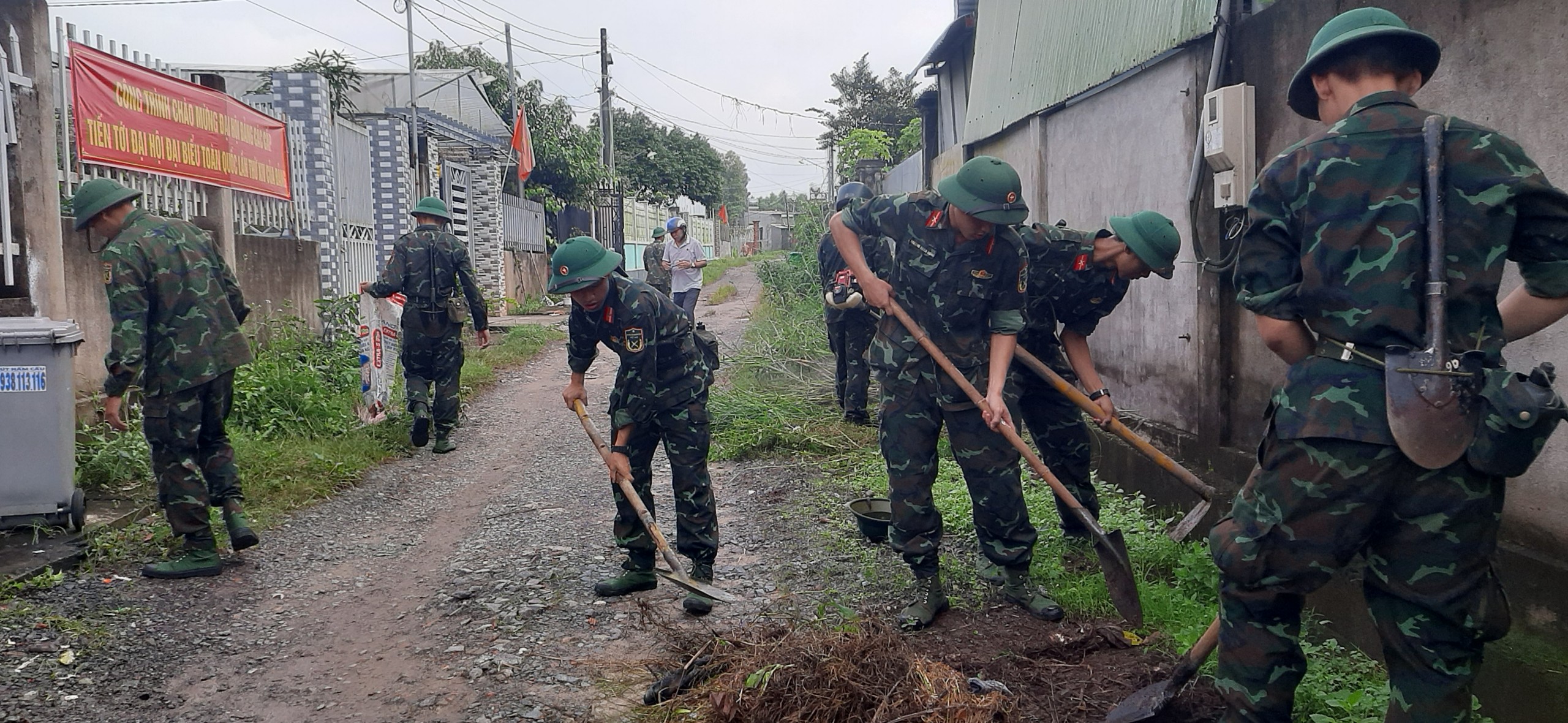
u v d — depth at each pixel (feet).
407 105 67.31
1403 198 7.25
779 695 9.89
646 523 13.26
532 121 88.89
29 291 20.01
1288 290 7.82
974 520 13.42
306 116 35.35
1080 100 21.47
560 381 36.73
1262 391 14.53
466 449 25.76
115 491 18.86
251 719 10.96
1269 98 13.91
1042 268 13.91
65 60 21.35
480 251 65.82
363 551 17.10
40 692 11.43
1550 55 9.74
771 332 37.40
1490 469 7.00
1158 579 14.44
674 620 13.61
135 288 14.61
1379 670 11.26
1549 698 9.61
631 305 13.23
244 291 29.04
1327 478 7.48
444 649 12.82
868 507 16.48
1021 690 10.82
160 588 14.93
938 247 12.34
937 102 46.55
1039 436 15.61
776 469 22.65
